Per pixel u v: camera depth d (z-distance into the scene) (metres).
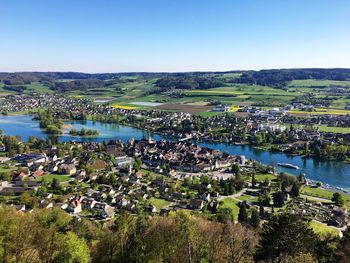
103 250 75.06
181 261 68.62
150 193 176.75
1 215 76.56
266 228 61.19
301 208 160.00
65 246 70.88
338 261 59.34
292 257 54.28
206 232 77.00
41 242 74.81
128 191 178.88
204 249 70.56
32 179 197.62
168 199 171.12
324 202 170.88
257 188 191.38
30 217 88.06
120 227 88.81
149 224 80.38
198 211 152.38
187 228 70.44
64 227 95.56
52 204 153.25
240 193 182.12
